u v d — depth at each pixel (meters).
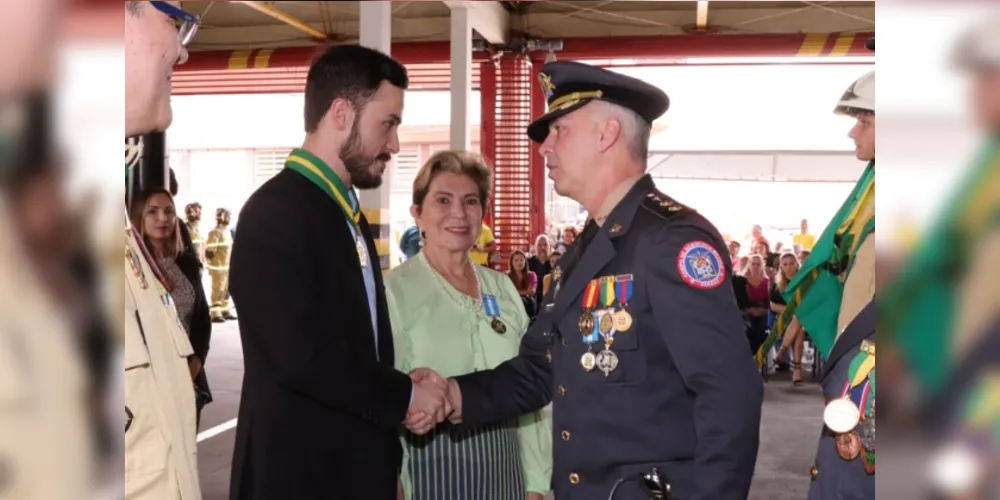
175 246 3.55
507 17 10.44
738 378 1.37
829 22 9.99
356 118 1.69
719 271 1.42
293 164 1.65
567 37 10.48
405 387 1.69
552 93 1.70
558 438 1.59
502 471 2.03
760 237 10.43
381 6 7.32
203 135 16.69
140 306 1.23
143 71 1.18
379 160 1.76
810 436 5.74
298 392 1.57
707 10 9.98
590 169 1.63
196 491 1.29
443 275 2.13
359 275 1.66
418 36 11.08
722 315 1.39
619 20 10.41
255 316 1.53
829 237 1.80
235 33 11.62
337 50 1.71
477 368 2.07
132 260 1.24
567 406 1.56
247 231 1.56
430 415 1.74
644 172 1.65
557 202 14.96
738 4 10.16
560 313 1.60
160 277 1.38
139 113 1.20
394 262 13.64
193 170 16.77
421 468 1.95
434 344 2.03
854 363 1.51
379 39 7.30
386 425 1.66
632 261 1.50
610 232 1.55
